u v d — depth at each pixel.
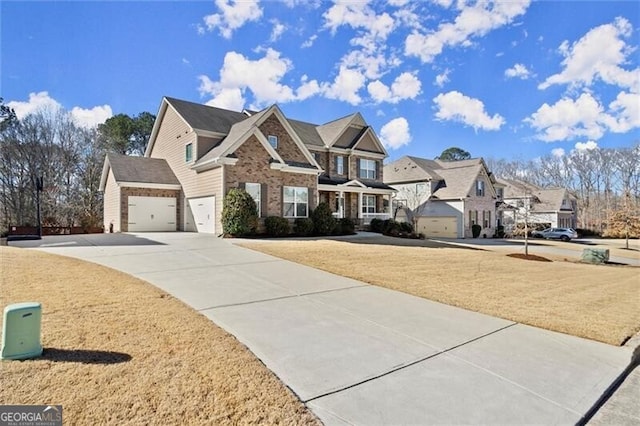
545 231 36.78
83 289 6.67
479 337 5.45
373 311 6.50
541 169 60.44
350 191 26.22
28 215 29.77
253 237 17.42
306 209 20.50
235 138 18.45
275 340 4.90
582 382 4.16
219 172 17.44
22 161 30.11
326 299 7.14
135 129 38.56
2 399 3.08
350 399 3.49
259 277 8.74
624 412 3.62
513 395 3.75
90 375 3.53
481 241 28.23
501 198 42.06
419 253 14.69
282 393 3.48
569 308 7.34
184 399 3.23
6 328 3.79
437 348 4.93
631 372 4.62
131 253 11.51
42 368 3.62
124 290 6.75
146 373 3.63
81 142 33.38
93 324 4.90
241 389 3.48
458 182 33.41
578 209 53.91
